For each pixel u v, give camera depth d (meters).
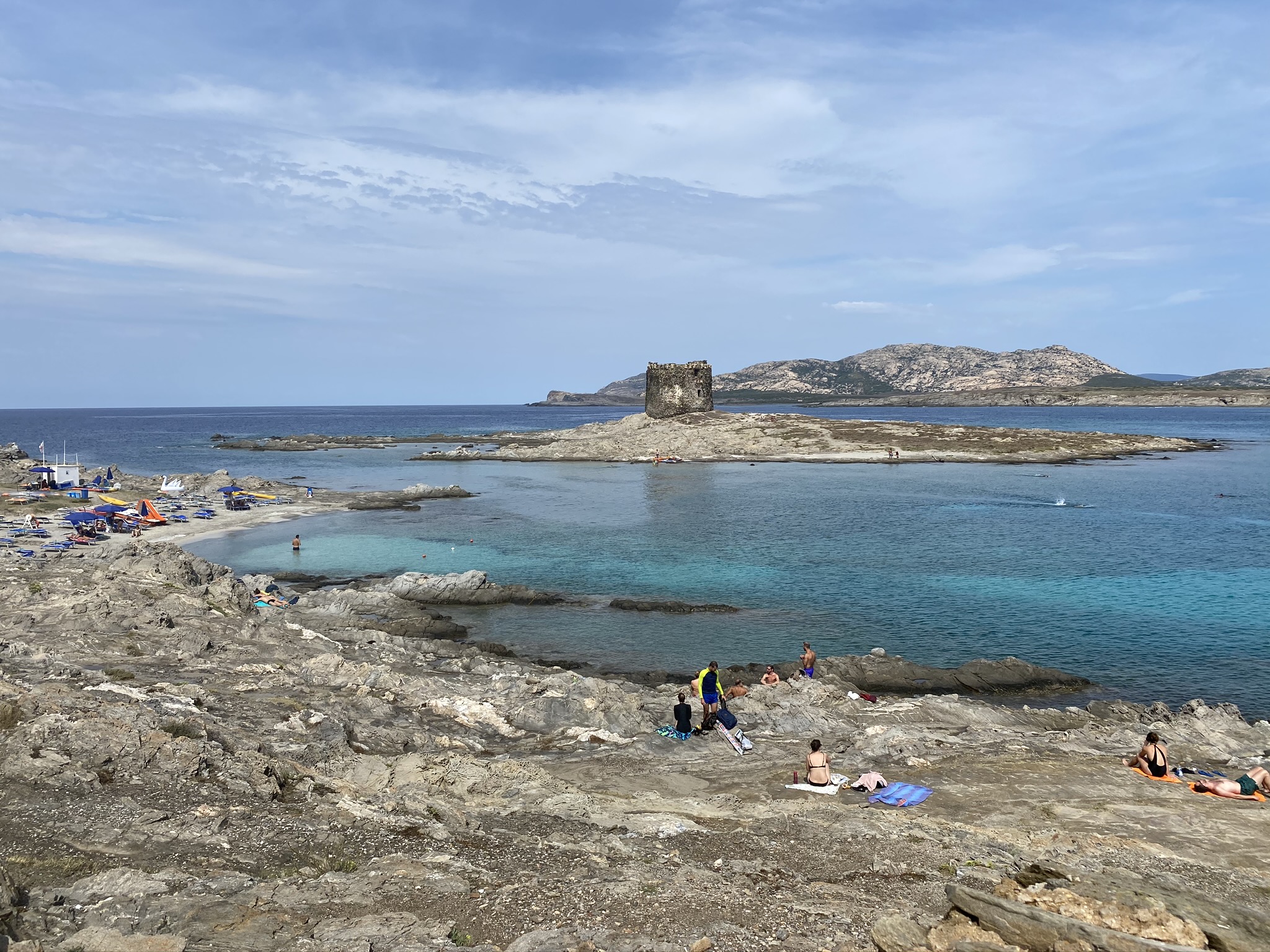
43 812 12.43
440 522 78.25
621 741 23.05
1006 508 83.94
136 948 8.78
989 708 27.83
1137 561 58.53
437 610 46.88
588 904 10.96
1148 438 157.88
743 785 18.81
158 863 11.37
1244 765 20.70
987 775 19.20
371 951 9.39
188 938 9.34
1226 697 33.06
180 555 41.72
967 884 12.29
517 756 21.92
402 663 32.84
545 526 75.31
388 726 22.80
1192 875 12.85
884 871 12.88
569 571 56.66
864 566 57.31
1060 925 9.48
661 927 10.34
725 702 24.19
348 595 47.09
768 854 13.73
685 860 13.23
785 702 27.41
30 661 23.33
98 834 11.98
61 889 10.20
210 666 26.67
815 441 144.88
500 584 51.31
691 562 59.03
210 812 13.30
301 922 10.05
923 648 39.69
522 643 40.69
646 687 32.25
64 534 63.22
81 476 97.31
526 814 15.60
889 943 9.66
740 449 143.62
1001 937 9.77
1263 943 9.50
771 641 40.78
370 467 138.38
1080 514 79.81
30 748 14.34
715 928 10.27
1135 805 16.89
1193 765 20.73
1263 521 75.44
